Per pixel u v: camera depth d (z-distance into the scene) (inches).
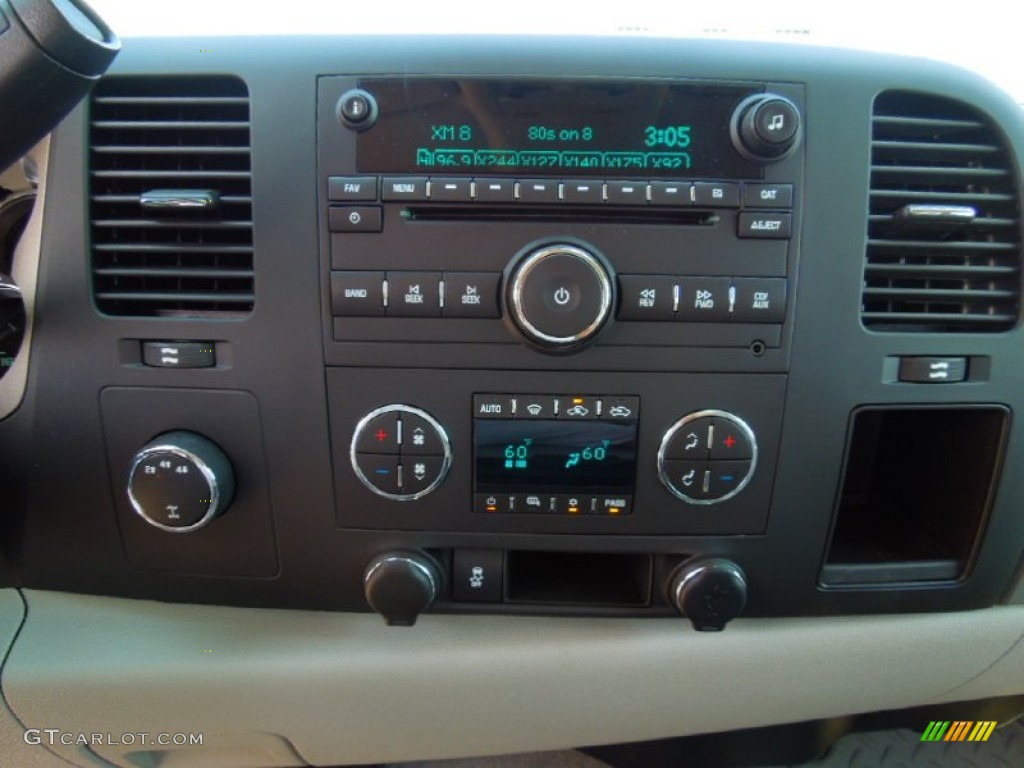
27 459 25.4
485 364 23.3
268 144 22.8
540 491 24.4
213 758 31.5
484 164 22.2
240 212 23.3
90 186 23.8
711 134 22.4
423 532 24.9
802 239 23.1
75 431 25.0
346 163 22.5
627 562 29.0
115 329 24.1
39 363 24.6
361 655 27.1
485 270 22.5
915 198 24.0
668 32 28.4
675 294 22.7
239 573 26.0
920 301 24.4
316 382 23.7
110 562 26.3
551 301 21.9
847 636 27.6
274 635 27.1
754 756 38.5
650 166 22.3
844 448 24.5
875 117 23.6
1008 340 24.5
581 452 24.0
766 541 25.2
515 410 23.6
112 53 18.4
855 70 23.2
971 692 29.9
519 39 22.4
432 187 22.2
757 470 24.4
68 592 27.1
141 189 23.8
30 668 26.9
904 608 27.2
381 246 22.6
